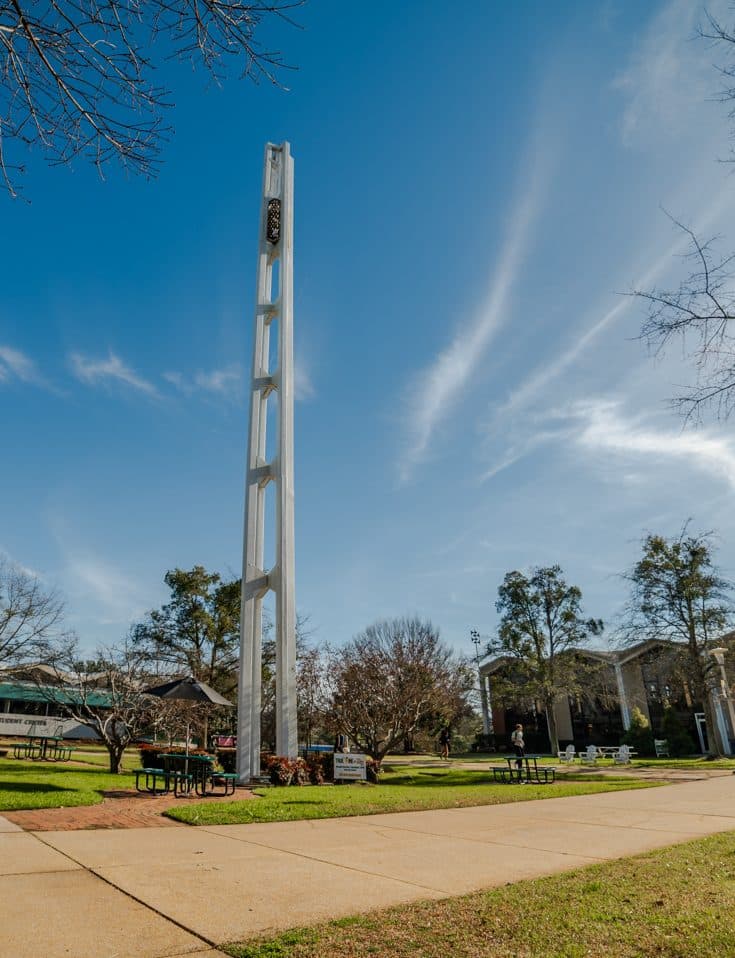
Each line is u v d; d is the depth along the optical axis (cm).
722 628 3319
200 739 3134
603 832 1024
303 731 2908
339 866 742
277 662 1995
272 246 2400
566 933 490
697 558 3394
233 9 450
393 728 2456
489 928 503
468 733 5391
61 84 455
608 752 4256
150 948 454
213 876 670
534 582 4119
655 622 3453
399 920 525
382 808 1288
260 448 2170
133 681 2292
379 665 2600
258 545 2059
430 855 821
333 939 477
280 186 2411
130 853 770
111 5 433
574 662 4062
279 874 691
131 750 3506
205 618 3353
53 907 537
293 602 2022
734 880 647
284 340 2220
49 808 1096
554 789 1753
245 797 1441
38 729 4256
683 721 4659
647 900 577
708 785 1897
